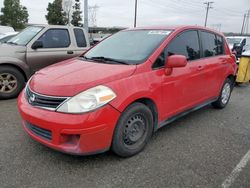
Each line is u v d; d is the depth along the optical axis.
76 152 3.02
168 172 3.23
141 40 4.20
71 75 3.36
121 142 3.32
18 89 6.19
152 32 4.35
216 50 5.27
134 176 3.13
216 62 5.11
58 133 2.99
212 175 3.20
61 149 3.04
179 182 3.04
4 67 5.95
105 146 3.17
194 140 4.15
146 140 3.72
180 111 4.33
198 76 4.54
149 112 3.62
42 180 3.01
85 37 7.34
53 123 2.97
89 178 3.07
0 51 5.98
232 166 3.41
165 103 3.91
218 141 4.15
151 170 3.26
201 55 4.75
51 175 3.10
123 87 3.25
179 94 4.16
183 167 3.35
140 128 3.59
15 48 6.13
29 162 3.35
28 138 4.00
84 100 2.98
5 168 3.20
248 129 4.72
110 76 3.27
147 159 3.51
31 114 3.16
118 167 3.30
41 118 3.06
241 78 8.66
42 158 3.45
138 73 3.51
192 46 4.54
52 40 6.69
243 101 6.76
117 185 2.96
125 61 3.74
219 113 5.58
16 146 3.74
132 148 3.52
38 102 3.19
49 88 3.15
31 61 6.32
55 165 3.30
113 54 4.10
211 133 4.46
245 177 3.18
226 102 5.94
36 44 6.31
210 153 3.74
